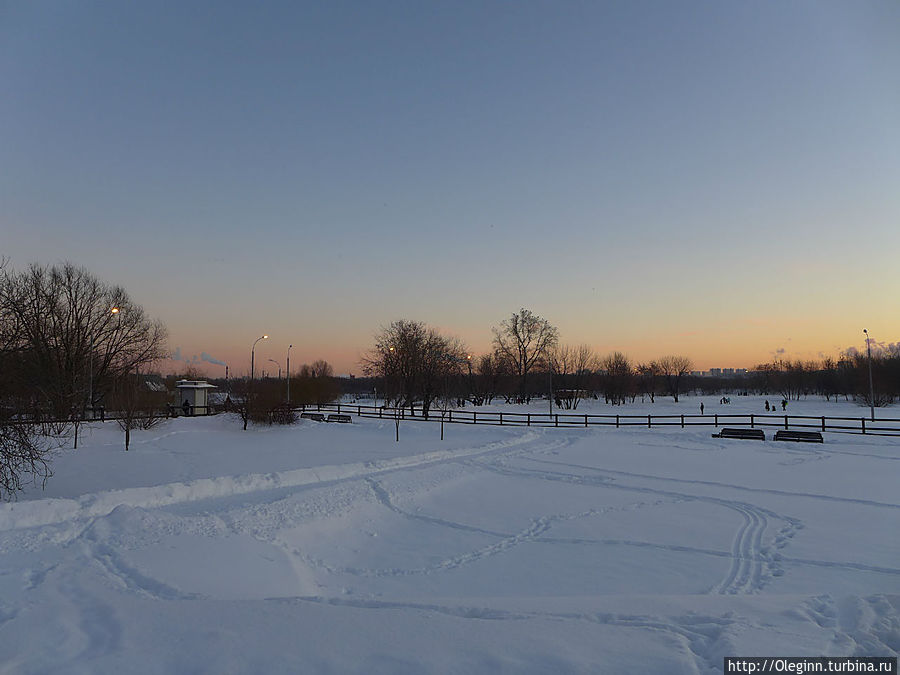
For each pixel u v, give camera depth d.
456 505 15.84
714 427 35.59
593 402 98.50
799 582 9.35
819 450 25.48
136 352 47.78
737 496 16.36
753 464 22.22
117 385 45.38
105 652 5.04
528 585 9.64
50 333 39.09
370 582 9.98
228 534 11.64
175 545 10.45
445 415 51.72
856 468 20.81
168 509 13.78
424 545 12.22
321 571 10.56
